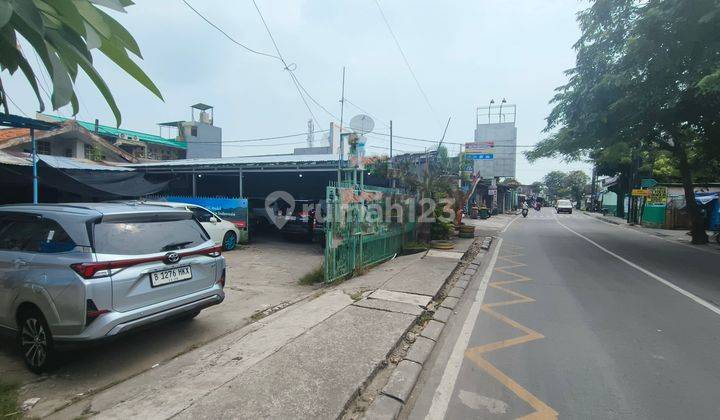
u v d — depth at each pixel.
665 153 24.91
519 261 10.38
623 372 3.90
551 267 9.51
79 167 13.77
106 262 3.74
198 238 4.82
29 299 3.84
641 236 17.31
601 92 11.54
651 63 10.24
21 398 3.43
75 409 3.16
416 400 3.39
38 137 15.88
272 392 3.26
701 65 9.59
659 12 9.51
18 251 4.10
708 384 3.67
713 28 9.20
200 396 3.19
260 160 13.93
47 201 13.97
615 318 5.57
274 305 6.09
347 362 3.84
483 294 6.88
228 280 7.86
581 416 3.14
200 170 14.09
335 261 7.20
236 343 4.31
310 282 7.51
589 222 27.17
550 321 5.43
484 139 36.44
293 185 17.67
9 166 11.11
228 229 11.70
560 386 3.62
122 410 3.00
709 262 10.41
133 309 3.90
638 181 24.77
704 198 19.97
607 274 8.67
